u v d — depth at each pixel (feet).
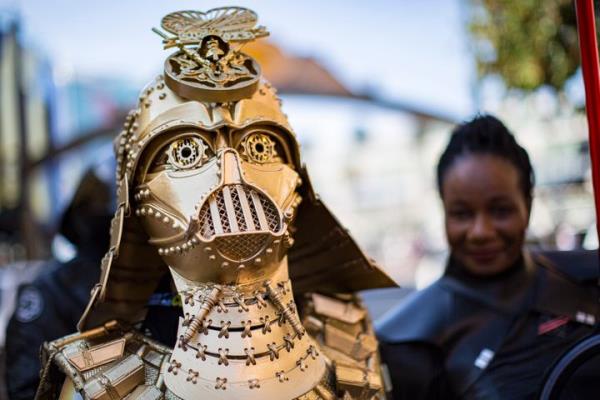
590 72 3.24
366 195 29.27
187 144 2.94
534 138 12.76
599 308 4.08
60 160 15.65
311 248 3.55
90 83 23.36
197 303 2.82
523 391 3.87
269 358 2.75
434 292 4.34
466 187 4.09
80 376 2.83
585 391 3.67
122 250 3.07
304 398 2.83
